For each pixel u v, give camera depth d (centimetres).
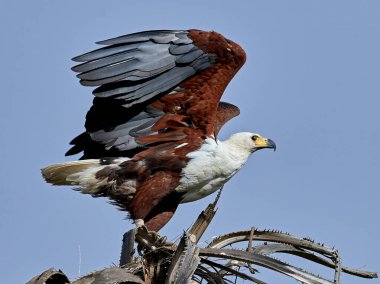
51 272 790
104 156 1266
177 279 805
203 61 1187
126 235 971
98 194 1222
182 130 1240
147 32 1162
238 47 1170
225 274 906
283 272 867
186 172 1219
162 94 1216
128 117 1237
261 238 970
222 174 1241
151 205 1214
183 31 1173
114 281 782
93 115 1227
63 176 1192
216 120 1361
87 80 1142
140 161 1211
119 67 1156
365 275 951
